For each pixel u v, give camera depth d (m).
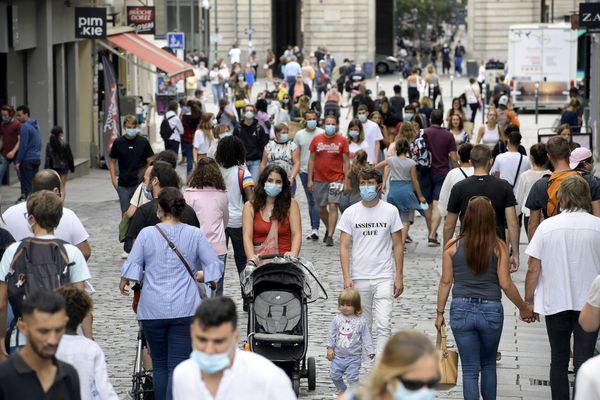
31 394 16.09
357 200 43.72
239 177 34.28
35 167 58.53
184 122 76.56
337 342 26.44
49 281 21.02
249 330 26.66
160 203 23.44
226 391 15.53
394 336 13.40
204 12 159.62
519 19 184.25
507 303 37.53
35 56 70.06
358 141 53.72
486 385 24.08
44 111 70.31
